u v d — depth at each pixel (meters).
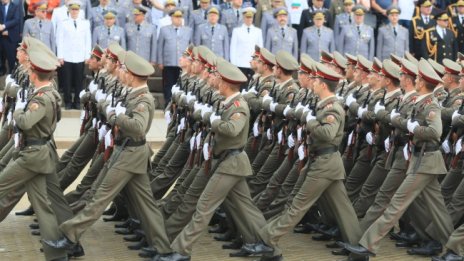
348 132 29.34
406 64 26.31
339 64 31.53
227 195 25.45
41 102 24.56
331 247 27.88
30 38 29.53
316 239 28.81
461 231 25.45
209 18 48.66
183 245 24.86
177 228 26.06
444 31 50.19
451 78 28.78
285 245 28.16
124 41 48.28
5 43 49.97
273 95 29.22
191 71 30.86
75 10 48.03
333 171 25.03
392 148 26.84
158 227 25.12
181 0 50.97
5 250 26.95
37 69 24.70
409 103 26.25
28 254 26.56
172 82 49.12
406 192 25.47
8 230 29.36
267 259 25.41
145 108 24.91
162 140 44.31
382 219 25.41
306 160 25.81
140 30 48.56
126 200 27.42
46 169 24.80
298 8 52.09
